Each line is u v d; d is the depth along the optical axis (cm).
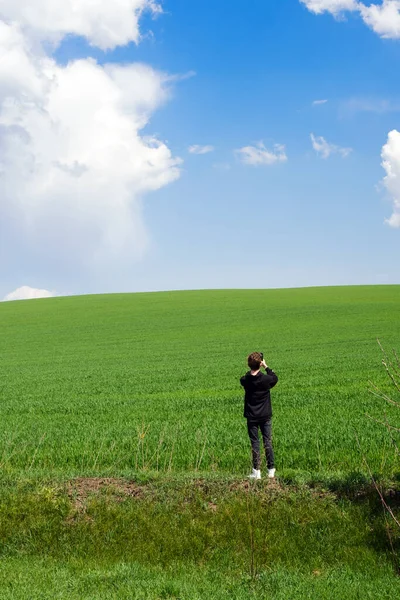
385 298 7719
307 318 6028
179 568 791
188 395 2461
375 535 834
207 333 5297
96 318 6838
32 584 736
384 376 2677
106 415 2067
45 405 2383
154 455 1407
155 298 8800
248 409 1114
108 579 747
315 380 2644
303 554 814
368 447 1360
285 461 1283
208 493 1030
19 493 1083
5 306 8688
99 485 1113
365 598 656
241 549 841
